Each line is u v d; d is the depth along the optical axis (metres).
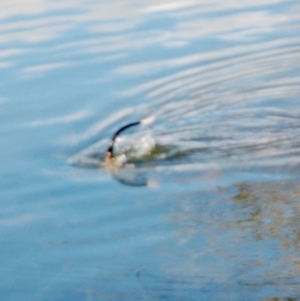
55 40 30.91
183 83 26.70
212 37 31.08
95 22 32.97
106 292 14.22
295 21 32.44
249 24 32.34
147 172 19.62
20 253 15.86
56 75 27.27
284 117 23.61
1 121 23.39
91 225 16.88
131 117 23.84
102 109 24.33
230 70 27.91
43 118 23.56
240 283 14.27
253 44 30.25
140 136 21.98
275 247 15.48
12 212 17.73
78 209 17.67
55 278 14.80
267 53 29.52
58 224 17.03
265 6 34.53
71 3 36.00
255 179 18.72
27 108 24.36
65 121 23.34
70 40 30.86
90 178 19.36
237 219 16.72
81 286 14.48
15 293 14.38
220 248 15.55
